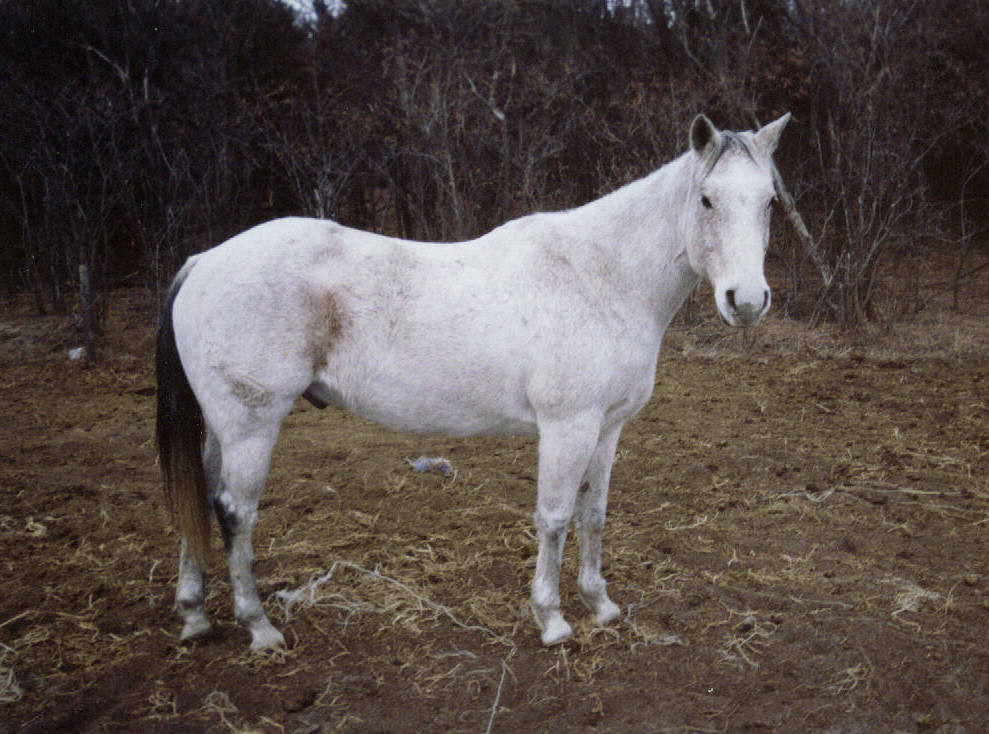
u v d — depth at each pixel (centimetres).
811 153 1051
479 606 321
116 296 1067
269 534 395
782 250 1022
